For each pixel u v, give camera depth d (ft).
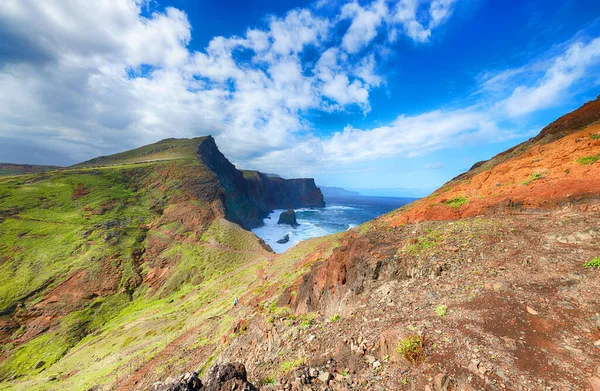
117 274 215.51
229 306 111.45
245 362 44.16
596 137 57.52
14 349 148.97
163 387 24.57
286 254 176.45
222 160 570.46
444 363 20.84
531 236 37.50
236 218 363.76
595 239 31.53
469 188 70.74
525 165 65.26
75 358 128.77
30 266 207.10
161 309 169.99
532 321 22.52
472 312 25.81
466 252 38.73
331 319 42.32
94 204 298.97
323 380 24.45
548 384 16.93
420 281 37.45
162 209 323.57
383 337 25.98
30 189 302.25
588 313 21.57
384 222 76.18
